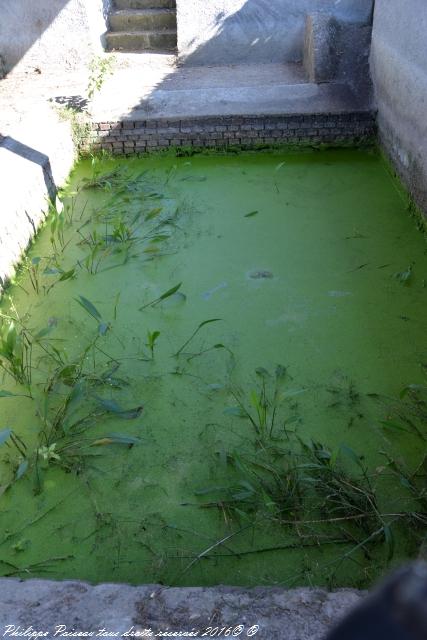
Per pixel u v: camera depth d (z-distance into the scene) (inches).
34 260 144.5
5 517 91.1
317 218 167.3
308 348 120.7
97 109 206.2
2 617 66.9
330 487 89.0
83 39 232.5
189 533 86.8
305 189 183.9
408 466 95.0
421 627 11.8
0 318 132.0
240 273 144.6
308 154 207.9
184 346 122.2
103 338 125.9
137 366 118.0
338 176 191.6
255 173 196.2
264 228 163.3
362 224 163.3
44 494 94.1
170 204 177.9
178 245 157.2
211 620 64.8
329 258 148.9
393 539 77.8
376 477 93.1
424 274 141.5
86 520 89.9
